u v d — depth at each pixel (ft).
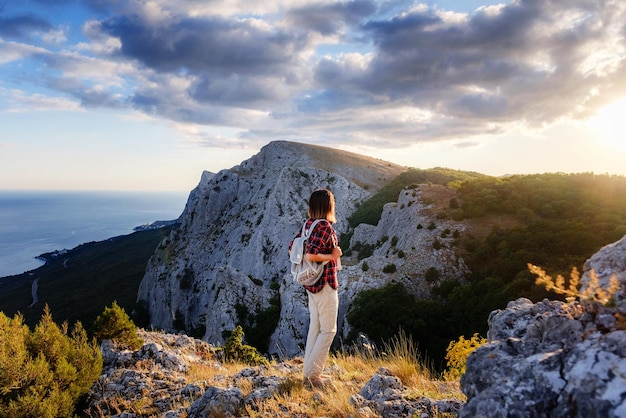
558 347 7.64
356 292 123.24
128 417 19.48
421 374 19.43
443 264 123.13
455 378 18.65
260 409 14.56
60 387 21.99
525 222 131.64
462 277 117.50
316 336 16.70
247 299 163.84
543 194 144.36
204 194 326.85
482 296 96.27
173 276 269.23
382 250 170.19
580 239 104.37
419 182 284.20
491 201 146.72
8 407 19.33
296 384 16.72
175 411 17.30
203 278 258.16
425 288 117.19
